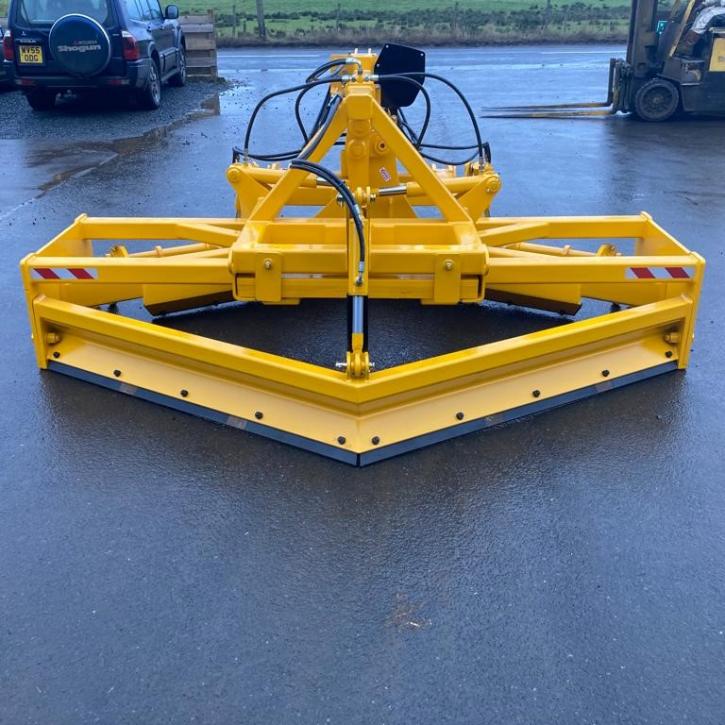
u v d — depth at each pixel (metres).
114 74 12.23
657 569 2.95
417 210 7.80
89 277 4.15
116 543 3.07
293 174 4.32
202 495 3.34
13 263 6.19
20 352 4.61
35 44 11.97
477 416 3.76
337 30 25.52
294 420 3.65
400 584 2.86
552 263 4.10
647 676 2.49
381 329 4.99
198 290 5.02
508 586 2.86
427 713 2.37
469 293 4.03
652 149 10.86
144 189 8.51
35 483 3.42
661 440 3.74
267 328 5.00
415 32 25.56
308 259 3.93
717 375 4.34
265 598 2.80
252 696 2.42
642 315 4.07
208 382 3.89
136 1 13.15
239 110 13.58
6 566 2.95
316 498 3.31
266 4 34.41
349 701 2.40
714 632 2.66
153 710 2.38
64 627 2.68
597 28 27.16
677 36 12.38
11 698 2.42
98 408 3.98
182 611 2.74
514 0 37.12
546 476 3.47
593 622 2.70
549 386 3.96
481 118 13.14
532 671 2.51
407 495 3.33
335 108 4.52
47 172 9.25
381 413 3.58
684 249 4.35
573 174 9.36
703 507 3.29
